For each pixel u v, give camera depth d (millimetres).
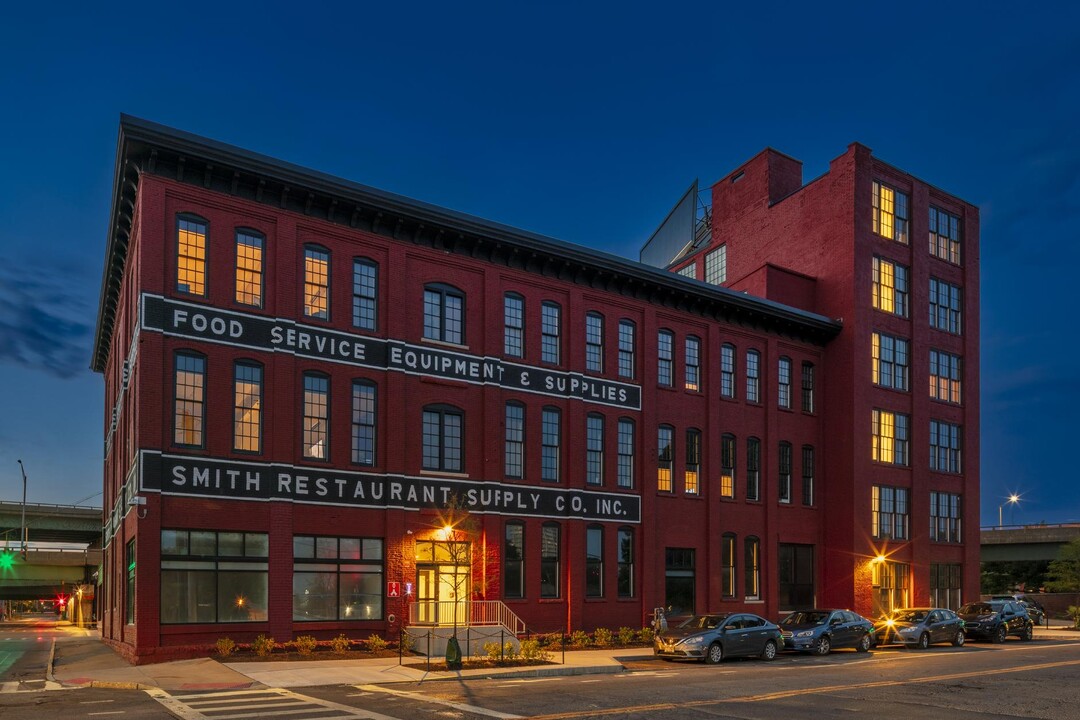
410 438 29625
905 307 45750
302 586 26750
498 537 30984
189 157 25734
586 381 34594
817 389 43375
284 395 27016
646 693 19219
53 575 81812
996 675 23812
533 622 31594
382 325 29531
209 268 26359
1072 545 67750
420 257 30781
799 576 41125
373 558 28266
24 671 24875
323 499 27359
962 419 48219
